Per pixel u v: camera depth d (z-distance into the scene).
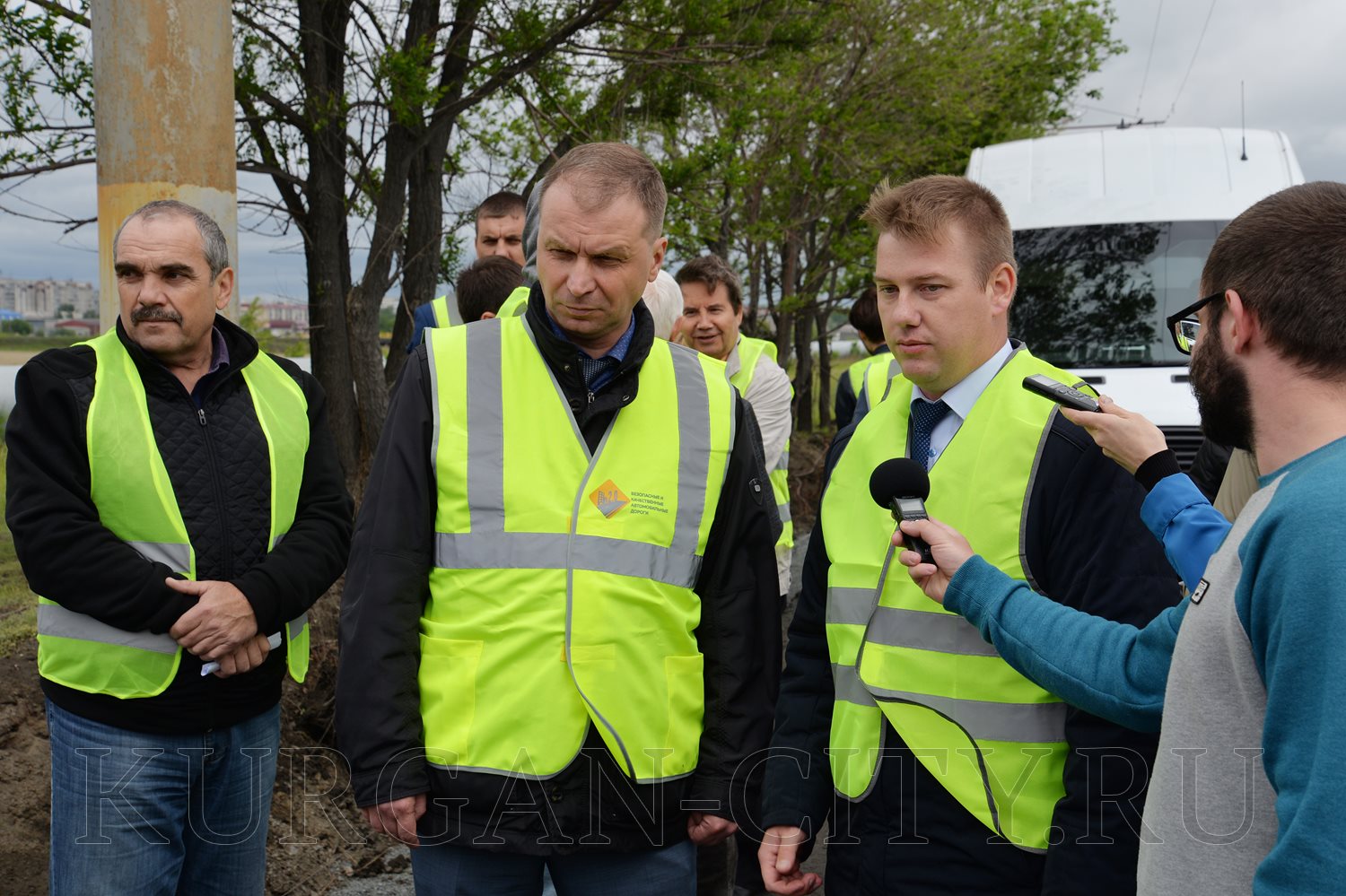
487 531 2.21
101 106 3.74
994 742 2.03
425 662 2.22
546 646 2.18
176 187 3.74
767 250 12.20
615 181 2.19
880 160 11.52
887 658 2.12
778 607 2.50
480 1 6.43
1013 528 2.03
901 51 11.16
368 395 6.66
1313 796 1.22
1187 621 1.50
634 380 2.32
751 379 4.42
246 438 2.81
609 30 7.61
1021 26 12.89
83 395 2.60
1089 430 1.97
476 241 5.18
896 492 2.04
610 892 2.29
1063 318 7.71
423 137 6.45
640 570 2.24
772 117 10.33
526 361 2.32
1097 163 8.20
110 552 2.54
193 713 2.67
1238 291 1.46
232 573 2.74
